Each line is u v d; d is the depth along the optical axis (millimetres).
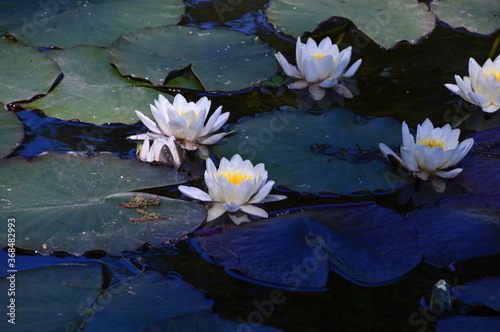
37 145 2654
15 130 2721
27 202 2205
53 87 3098
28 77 3143
